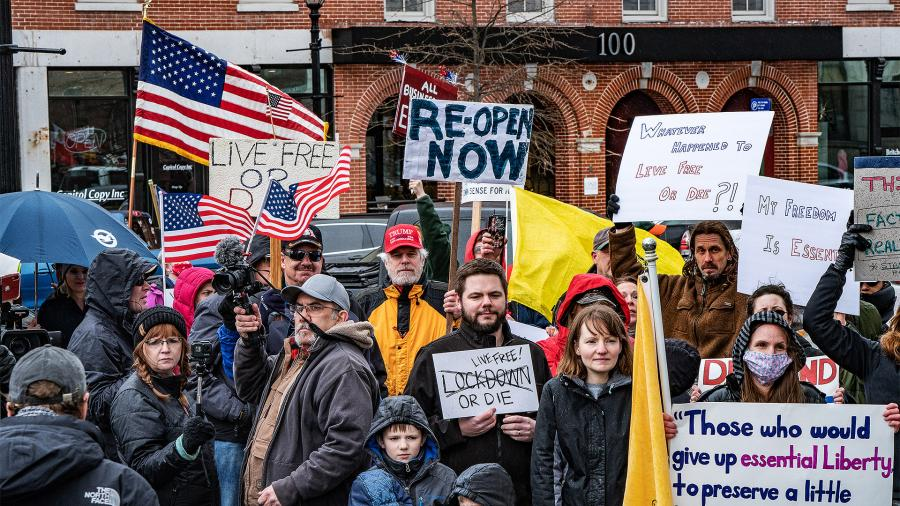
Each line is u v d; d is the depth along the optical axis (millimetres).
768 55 33031
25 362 5812
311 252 9914
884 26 34469
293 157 11180
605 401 7254
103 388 8453
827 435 7176
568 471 7258
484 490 6727
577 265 11195
